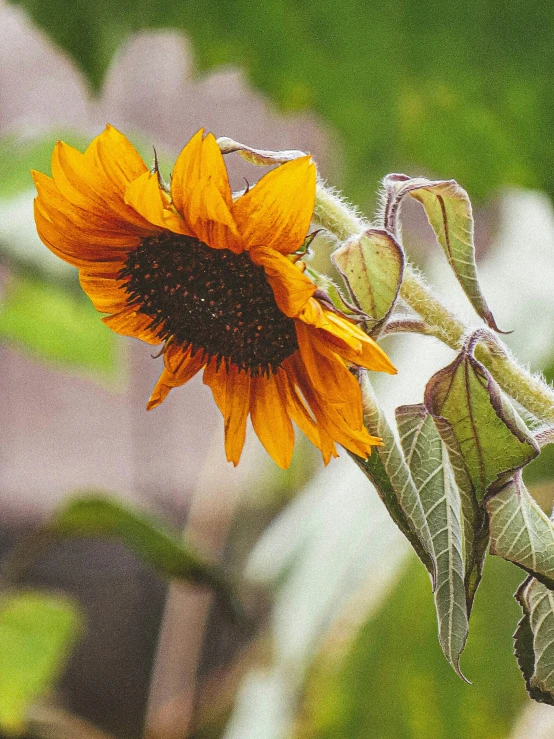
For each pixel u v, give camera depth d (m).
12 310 1.03
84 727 1.28
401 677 1.04
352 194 0.84
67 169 0.56
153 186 0.54
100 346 1.06
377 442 0.53
